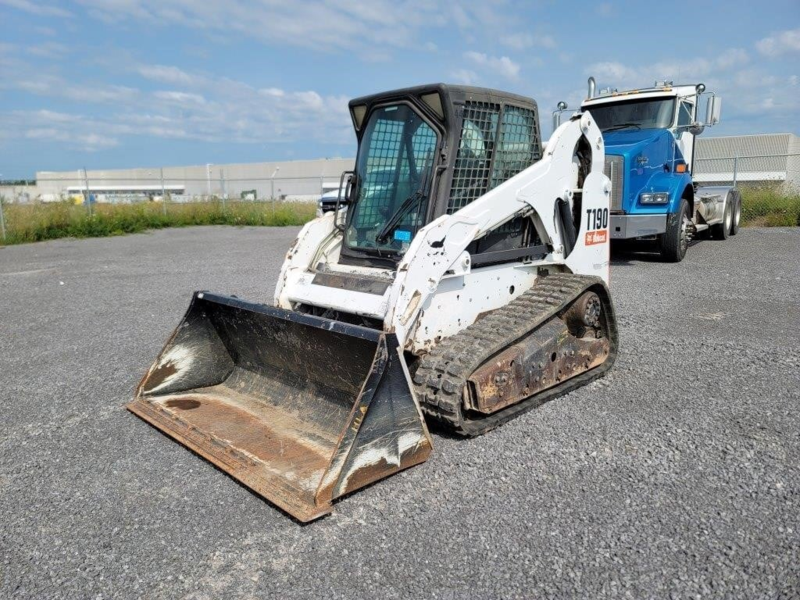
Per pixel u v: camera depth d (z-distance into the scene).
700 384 5.02
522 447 4.00
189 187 46.03
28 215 18.77
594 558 2.87
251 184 50.59
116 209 21.47
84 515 3.38
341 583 2.76
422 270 4.07
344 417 4.17
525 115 5.08
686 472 3.63
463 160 4.52
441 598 2.65
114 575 2.87
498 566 2.84
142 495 3.57
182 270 11.79
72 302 8.99
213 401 4.80
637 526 3.11
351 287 4.48
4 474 3.86
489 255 4.68
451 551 2.96
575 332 5.21
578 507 3.29
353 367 4.03
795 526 3.07
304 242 5.04
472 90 4.48
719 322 6.86
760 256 11.37
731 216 14.45
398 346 3.60
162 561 2.97
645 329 6.67
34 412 4.85
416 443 3.69
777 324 6.71
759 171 24.17
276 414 4.48
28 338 7.06
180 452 4.11
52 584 2.82
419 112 4.47
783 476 3.55
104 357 6.27
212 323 5.13
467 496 3.45
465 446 4.04
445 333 4.43
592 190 5.66
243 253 14.31
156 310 8.37
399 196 4.64
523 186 4.82
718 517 3.16
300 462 3.73
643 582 2.70
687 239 11.34
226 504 3.46
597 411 4.55
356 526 3.20
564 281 5.07
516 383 4.33
